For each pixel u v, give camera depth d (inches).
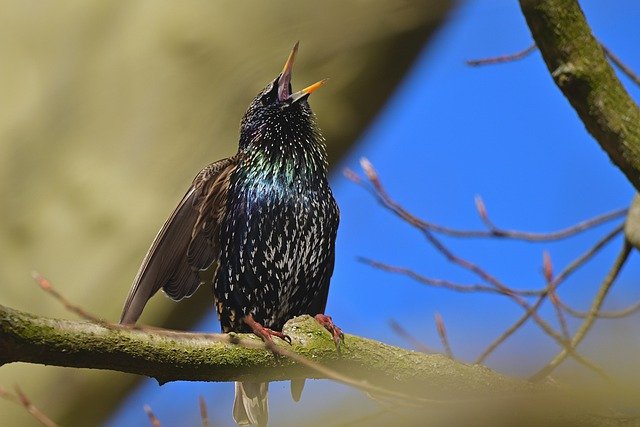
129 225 486.0
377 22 484.7
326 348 335.6
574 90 282.8
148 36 489.4
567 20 279.1
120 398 526.9
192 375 304.0
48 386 510.6
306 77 491.5
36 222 486.9
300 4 486.0
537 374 350.6
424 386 341.7
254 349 315.6
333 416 337.4
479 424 264.5
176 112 485.1
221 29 486.9
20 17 497.0
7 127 489.4
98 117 487.8
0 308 273.7
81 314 285.9
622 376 251.1
